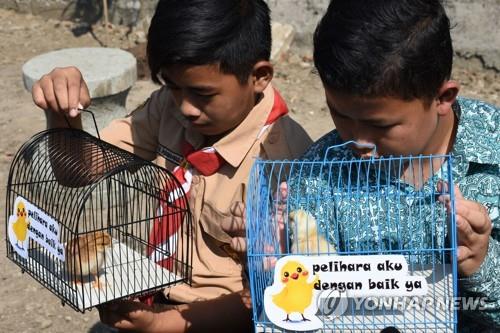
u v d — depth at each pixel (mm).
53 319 5219
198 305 3020
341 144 2553
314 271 2387
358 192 2582
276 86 8469
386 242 2607
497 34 8383
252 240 2514
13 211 3016
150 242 3162
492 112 2709
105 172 2877
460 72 8594
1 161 7125
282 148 3016
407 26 2332
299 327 2402
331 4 2459
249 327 3064
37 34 10000
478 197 2621
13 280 5586
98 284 2803
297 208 2664
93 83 6293
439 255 2561
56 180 3166
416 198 2572
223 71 2789
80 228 4773
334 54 2328
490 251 2520
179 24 2742
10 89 8625
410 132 2412
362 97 2322
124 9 9953
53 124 3133
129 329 2953
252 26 2859
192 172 3088
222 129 2967
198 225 3064
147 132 3314
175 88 2865
